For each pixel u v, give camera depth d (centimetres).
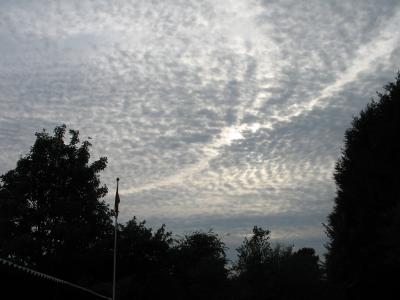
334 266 3388
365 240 3153
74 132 4425
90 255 4194
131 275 5159
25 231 4097
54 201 4147
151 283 5416
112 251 4344
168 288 5591
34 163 4228
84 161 4397
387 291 3198
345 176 3394
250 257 7906
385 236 2759
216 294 7119
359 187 3256
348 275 3319
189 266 7212
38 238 4072
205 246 8350
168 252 5431
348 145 3447
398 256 2602
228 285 7425
